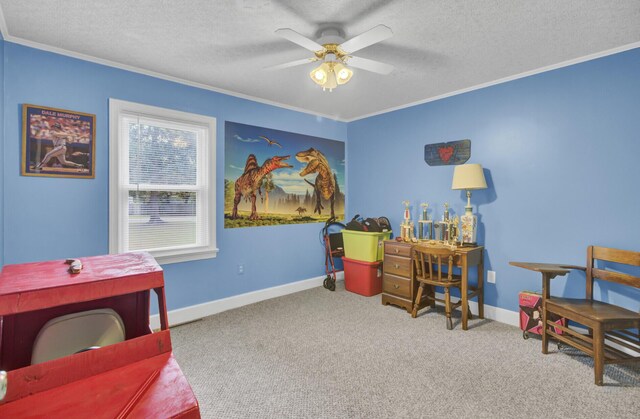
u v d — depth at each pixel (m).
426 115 3.64
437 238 3.52
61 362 0.75
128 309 1.07
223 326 2.91
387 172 4.08
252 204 3.58
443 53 2.48
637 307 2.34
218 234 3.30
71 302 0.83
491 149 3.11
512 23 2.04
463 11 1.91
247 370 2.17
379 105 3.87
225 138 3.34
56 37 2.22
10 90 2.22
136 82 2.76
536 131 2.82
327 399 1.86
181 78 2.98
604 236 2.48
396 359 2.31
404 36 2.21
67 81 2.44
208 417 1.72
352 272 3.98
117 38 2.24
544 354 2.38
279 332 2.78
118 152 2.67
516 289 2.97
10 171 2.23
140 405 0.68
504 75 2.93
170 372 0.81
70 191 2.46
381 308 3.39
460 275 3.22
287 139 3.91
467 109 3.28
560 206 2.70
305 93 3.42
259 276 3.65
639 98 2.31
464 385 1.99
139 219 2.82
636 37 2.23
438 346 2.52
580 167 2.59
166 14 1.95
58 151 2.40
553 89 2.71
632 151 2.35
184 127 3.06
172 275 2.99
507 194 3.01
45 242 2.37
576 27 2.09
